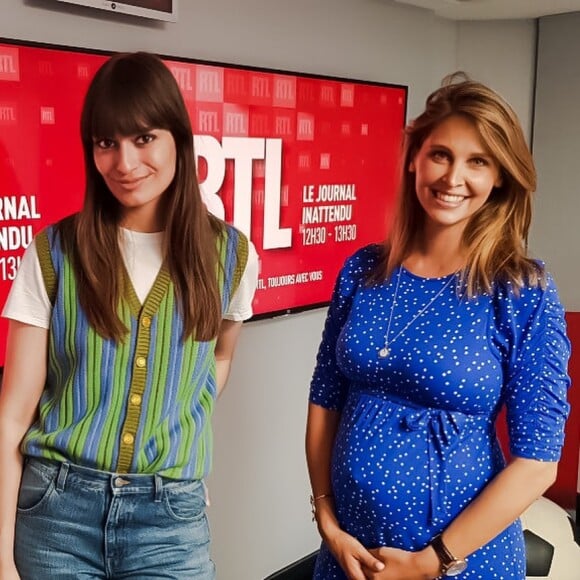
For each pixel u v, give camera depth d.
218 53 2.09
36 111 1.67
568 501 2.82
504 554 1.36
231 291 1.35
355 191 2.61
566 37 2.98
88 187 1.23
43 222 1.73
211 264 1.29
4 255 1.66
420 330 1.33
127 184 1.18
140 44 1.89
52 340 1.22
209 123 2.04
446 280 1.37
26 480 1.25
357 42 2.57
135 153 1.18
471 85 1.34
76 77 1.74
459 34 3.15
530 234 3.18
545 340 1.28
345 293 1.50
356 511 1.38
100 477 1.21
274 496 2.58
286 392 2.54
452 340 1.30
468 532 1.28
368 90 2.59
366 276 1.47
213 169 2.08
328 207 2.51
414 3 2.74
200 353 1.29
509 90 3.14
